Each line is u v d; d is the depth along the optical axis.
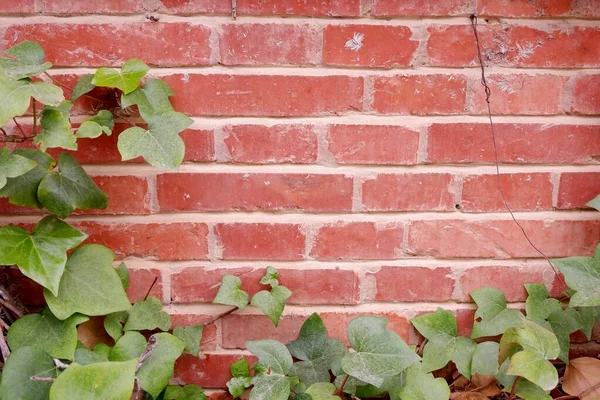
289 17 0.93
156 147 0.88
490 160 1.00
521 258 1.05
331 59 0.95
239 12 0.92
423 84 0.96
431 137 0.98
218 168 0.99
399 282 1.06
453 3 0.93
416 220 1.03
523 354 0.85
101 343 0.99
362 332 0.94
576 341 1.10
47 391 0.82
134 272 1.03
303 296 1.05
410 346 1.05
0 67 0.82
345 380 0.97
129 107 0.96
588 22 0.95
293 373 1.03
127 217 1.01
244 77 0.95
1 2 0.91
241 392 1.05
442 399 0.91
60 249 0.89
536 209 1.03
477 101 0.97
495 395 1.05
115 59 0.94
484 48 0.95
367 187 1.00
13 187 0.89
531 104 0.98
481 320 1.07
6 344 0.90
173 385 1.05
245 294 1.01
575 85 0.97
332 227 1.02
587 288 0.94
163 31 0.93
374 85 0.96
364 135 0.98
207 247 1.03
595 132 1.00
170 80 0.95
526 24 0.95
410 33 0.94
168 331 1.06
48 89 0.83
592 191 1.02
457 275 1.06
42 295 1.04
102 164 0.98
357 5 0.93
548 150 1.00
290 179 1.00
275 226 1.02
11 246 0.86
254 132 0.97
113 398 0.74
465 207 1.02
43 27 0.92
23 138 0.92
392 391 1.00
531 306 1.04
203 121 0.97
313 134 0.98
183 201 1.00
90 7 0.92
